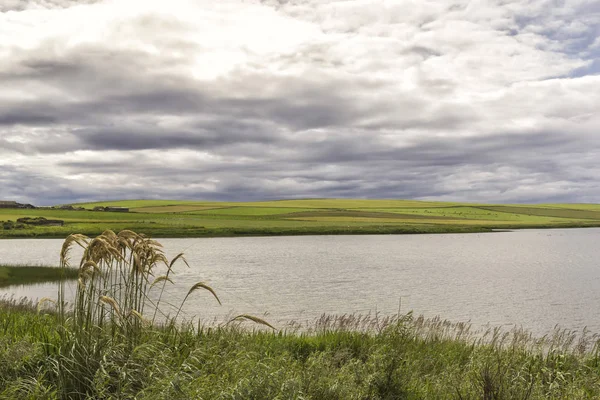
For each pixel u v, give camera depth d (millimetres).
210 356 7859
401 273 61969
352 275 59094
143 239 8102
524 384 8523
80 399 6527
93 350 7117
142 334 7863
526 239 147000
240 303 36281
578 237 157875
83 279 7426
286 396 6438
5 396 6238
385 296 43281
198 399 6242
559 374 9484
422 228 170250
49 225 135125
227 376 7172
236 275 57000
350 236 161625
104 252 7629
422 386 8672
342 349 11703
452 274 62000
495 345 14297
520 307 38906
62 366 6691
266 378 6645
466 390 8250
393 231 164750
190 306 32344
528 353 12414
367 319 19516
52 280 44750
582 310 37719
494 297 44000
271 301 38438
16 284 42750
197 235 134000
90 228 127500
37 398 6328
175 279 49656
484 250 104000
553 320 33438
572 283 54812
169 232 130750
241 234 143375
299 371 8078
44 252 82750
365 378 8078
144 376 6766
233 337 10172
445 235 169375
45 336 7895
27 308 20797
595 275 62594
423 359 10938
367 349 11680
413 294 44906
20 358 7246
